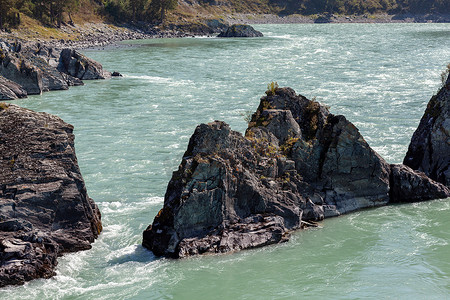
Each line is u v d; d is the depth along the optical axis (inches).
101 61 4047.7
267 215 1050.1
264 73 3363.7
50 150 1015.6
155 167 1523.1
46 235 939.3
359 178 1172.5
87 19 6855.3
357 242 1025.5
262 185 1076.5
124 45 5561.0
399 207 1186.6
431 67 3444.9
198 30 7721.5
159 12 7805.1
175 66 3764.8
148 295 853.8
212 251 976.9
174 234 980.6
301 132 1214.9
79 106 2428.6
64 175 1000.9
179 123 2068.2
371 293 854.5
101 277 904.9
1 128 1021.2
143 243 1010.7
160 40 6323.8
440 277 901.2
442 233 1058.1
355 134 1170.0
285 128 1205.1
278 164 1128.2
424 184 1218.0
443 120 1323.8
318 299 842.8
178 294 856.3
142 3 7455.7
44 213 971.9
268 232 1015.0
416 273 915.4
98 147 1732.3
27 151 1005.8
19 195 959.6
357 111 2210.9
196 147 1041.5
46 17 6053.2
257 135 1163.3
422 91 2623.0
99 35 6358.3
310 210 1112.8
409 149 1387.8
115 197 1286.9
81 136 1878.7
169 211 999.0
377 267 936.3
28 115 1051.3
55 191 979.9
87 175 1450.5
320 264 948.6
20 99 2608.3
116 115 2228.1
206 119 2133.4
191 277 906.1
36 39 5315.0
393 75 3152.1
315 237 1047.0
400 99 2445.9
